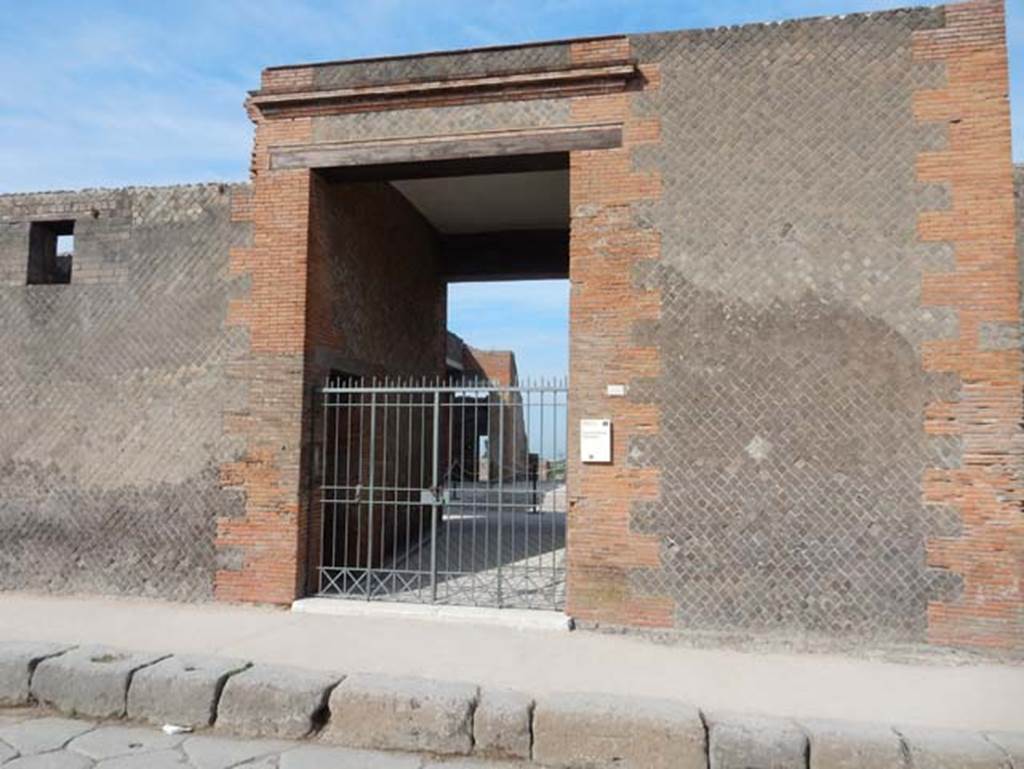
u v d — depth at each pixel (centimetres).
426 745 461
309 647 612
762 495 654
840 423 646
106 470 798
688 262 685
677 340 681
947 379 627
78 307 825
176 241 807
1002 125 630
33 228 851
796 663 593
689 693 519
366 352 938
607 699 465
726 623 650
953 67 645
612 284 698
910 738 421
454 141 748
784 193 673
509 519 1509
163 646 610
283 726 480
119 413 802
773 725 433
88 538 795
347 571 783
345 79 779
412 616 707
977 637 606
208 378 782
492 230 1248
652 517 671
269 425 761
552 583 838
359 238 915
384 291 1004
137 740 471
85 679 509
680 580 662
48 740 468
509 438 2195
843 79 668
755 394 663
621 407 686
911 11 656
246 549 754
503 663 578
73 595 788
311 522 773
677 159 695
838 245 659
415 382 1138
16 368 832
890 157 654
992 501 610
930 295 636
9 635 638
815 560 641
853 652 620
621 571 673
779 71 681
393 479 1055
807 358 656
